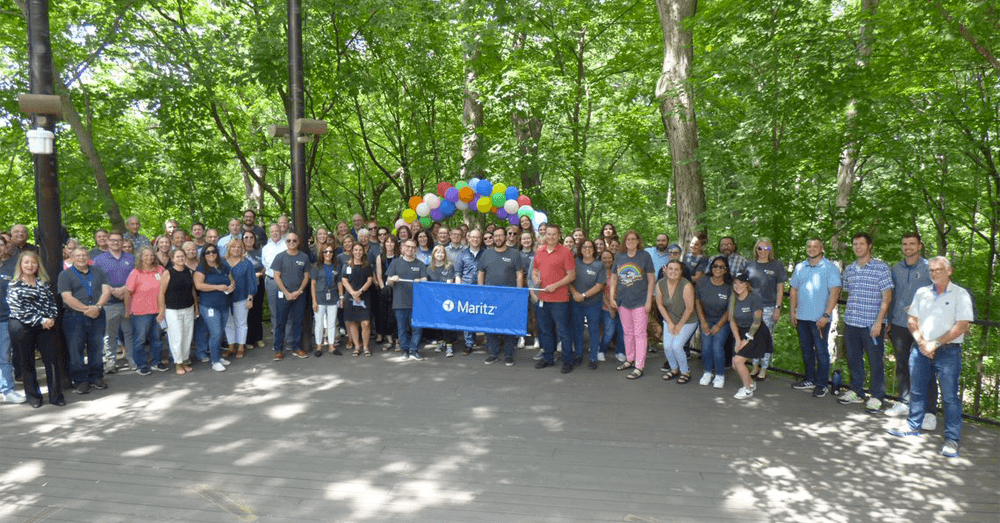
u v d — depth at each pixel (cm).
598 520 451
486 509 466
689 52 1106
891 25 941
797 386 779
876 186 1333
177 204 1533
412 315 903
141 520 447
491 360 895
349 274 910
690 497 488
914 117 1134
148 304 817
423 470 534
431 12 1516
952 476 530
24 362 687
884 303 672
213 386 777
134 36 1293
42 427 634
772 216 1020
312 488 499
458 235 1009
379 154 1981
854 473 535
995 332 839
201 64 1332
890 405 712
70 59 1268
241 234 1030
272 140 1923
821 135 1101
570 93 1525
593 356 860
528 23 1507
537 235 1052
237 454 566
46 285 698
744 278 729
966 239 1534
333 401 719
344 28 1455
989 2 763
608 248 956
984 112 1101
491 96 1501
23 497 482
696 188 1110
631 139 1725
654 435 618
